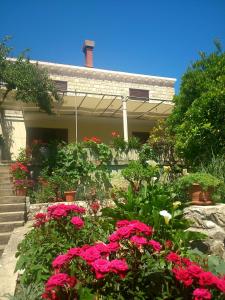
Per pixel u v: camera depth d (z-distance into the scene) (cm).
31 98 1095
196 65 1044
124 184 956
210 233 523
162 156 1014
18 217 690
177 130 942
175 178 927
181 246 397
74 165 916
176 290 220
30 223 696
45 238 342
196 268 206
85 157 939
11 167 851
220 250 512
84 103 1338
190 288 212
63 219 362
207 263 315
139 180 844
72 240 348
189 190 629
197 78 991
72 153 926
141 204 538
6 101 1230
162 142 1021
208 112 835
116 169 973
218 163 731
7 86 1088
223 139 838
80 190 898
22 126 1322
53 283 211
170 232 435
